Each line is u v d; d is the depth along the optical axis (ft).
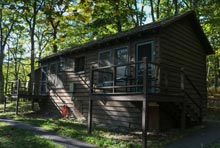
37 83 75.56
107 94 34.40
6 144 28.96
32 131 37.68
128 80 41.78
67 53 57.36
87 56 52.34
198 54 50.26
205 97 51.37
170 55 40.32
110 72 43.16
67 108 56.65
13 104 80.43
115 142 30.68
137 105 40.60
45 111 64.69
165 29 39.86
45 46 114.52
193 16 45.85
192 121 41.39
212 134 35.32
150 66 38.96
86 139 32.40
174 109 37.91
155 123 38.58
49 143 29.58
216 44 82.84
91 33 89.15
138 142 31.30
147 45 40.04
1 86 93.04
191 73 46.34
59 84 60.64
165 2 85.92
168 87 38.78
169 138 33.19
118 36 43.01
